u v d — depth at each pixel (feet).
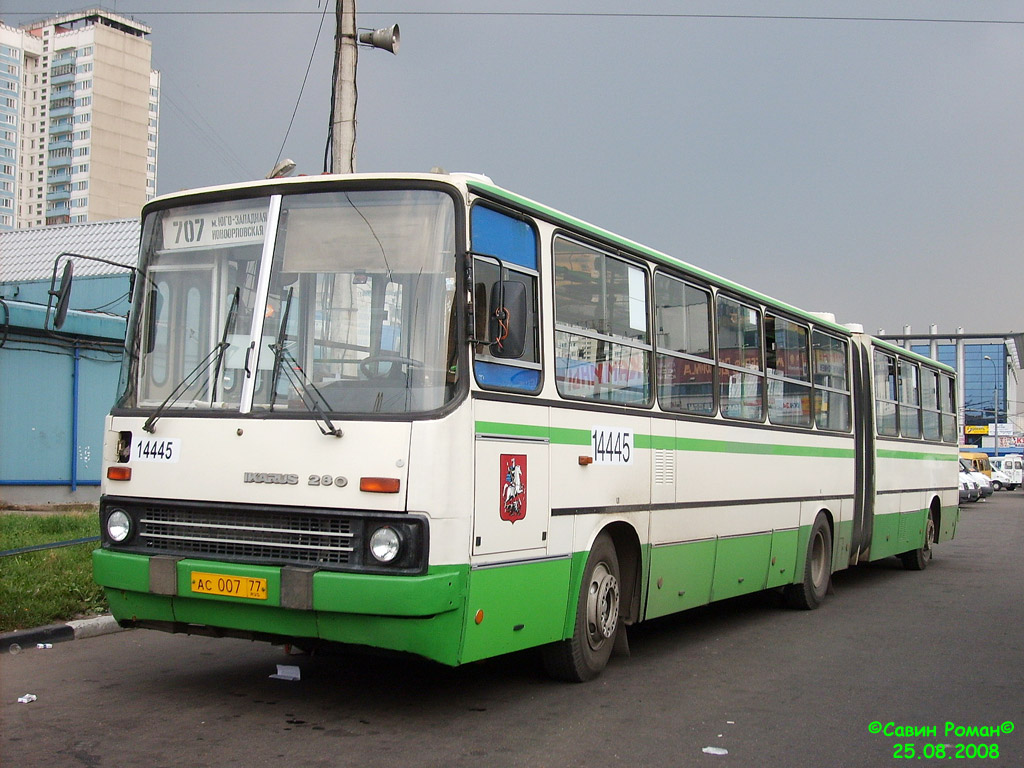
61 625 27.73
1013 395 278.26
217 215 21.27
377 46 41.39
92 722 19.60
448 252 19.65
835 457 41.04
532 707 21.81
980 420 278.67
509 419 20.65
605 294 25.16
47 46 387.34
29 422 57.82
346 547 18.63
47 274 81.92
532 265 22.21
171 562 19.71
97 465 61.77
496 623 20.17
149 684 22.86
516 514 20.75
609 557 25.17
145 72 394.73
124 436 20.92
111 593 20.77
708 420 30.35
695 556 29.30
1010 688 24.95
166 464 20.29
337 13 40.55
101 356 61.93
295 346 19.88
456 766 17.42
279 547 19.15
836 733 20.53
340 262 20.02
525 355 21.57
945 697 23.93
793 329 37.83
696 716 21.54
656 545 26.99
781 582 35.88
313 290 20.04
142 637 28.45
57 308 20.56
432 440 18.60
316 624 18.76
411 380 19.06
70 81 381.19
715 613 37.24
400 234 19.88
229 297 20.72
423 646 18.48
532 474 21.42
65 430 59.77
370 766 17.25
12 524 42.80
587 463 23.61
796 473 37.04
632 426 25.86
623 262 26.21
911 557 52.70
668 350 28.27
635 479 25.89
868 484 44.68
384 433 18.70
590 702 22.45
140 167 392.27
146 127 395.55
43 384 58.59
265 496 19.25
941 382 57.82
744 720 21.33
